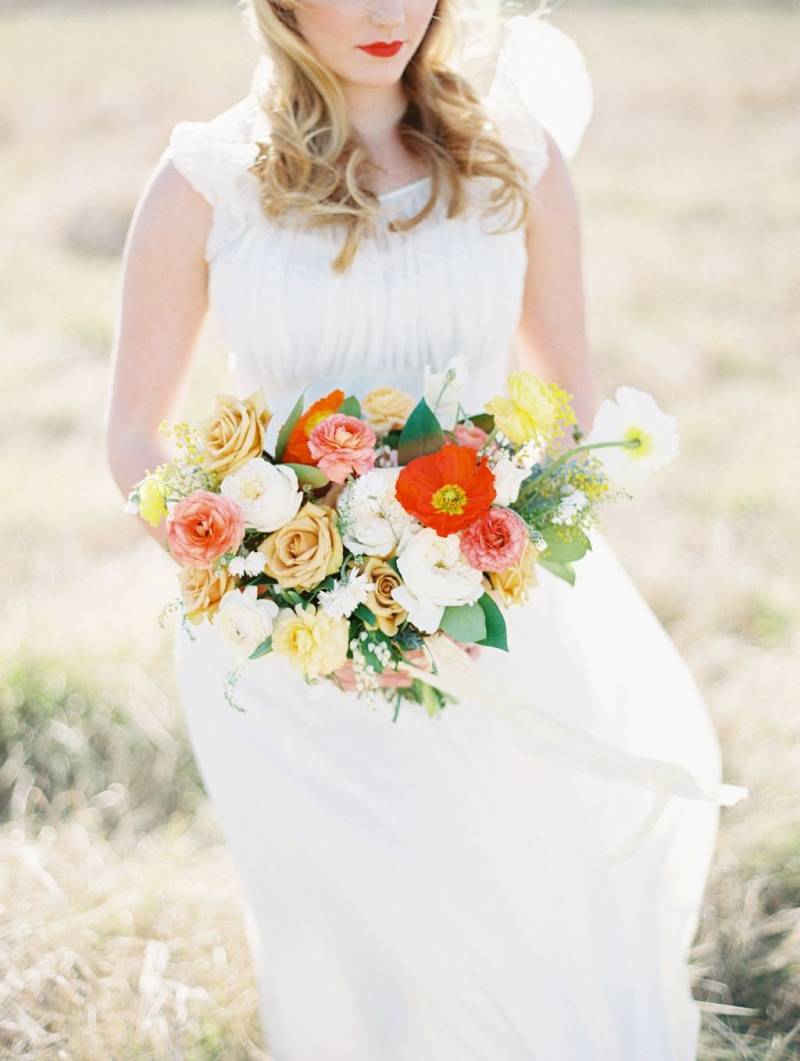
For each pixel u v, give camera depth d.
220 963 2.80
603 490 1.97
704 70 12.44
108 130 11.09
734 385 5.88
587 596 2.47
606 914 2.18
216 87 12.05
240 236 2.19
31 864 3.12
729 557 4.34
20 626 4.07
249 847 2.29
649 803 2.38
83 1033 2.62
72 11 17.19
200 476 1.87
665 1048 2.15
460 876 2.12
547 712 2.34
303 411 2.20
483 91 2.36
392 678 2.08
